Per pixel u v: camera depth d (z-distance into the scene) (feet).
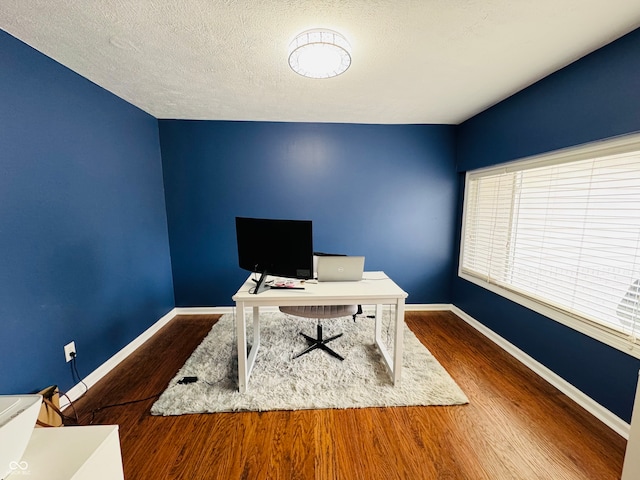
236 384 6.37
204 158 10.07
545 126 6.51
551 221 6.79
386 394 6.03
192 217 10.34
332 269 6.88
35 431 2.84
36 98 5.21
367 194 10.58
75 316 6.08
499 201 8.63
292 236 5.98
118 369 7.16
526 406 5.79
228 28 4.65
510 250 8.16
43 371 5.30
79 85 6.25
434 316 10.71
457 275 10.84
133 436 5.02
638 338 4.89
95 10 4.16
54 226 5.57
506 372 7.00
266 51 5.39
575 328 5.94
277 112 9.05
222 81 6.72
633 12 4.22
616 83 4.98
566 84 5.95
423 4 4.08
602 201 5.61
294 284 6.75
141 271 8.64
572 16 4.33
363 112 9.04
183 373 6.80
